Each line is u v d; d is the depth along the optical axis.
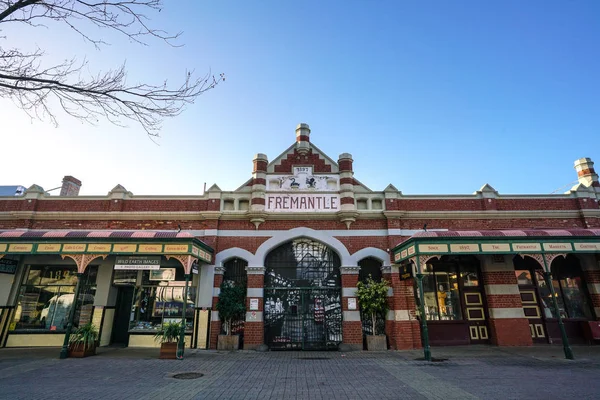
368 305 12.97
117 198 14.69
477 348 12.89
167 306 13.84
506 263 14.26
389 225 14.25
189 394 6.97
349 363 10.33
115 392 7.09
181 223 14.47
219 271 13.77
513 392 7.07
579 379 8.17
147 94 6.05
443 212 14.53
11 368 9.52
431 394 6.96
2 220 14.43
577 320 14.14
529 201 14.98
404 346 12.77
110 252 11.69
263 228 14.33
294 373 8.98
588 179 15.75
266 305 13.70
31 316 13.84
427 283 14.41
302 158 15.31
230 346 12.77
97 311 13.85
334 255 14.41
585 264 14.50
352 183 14.99
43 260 14.39
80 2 5.37
